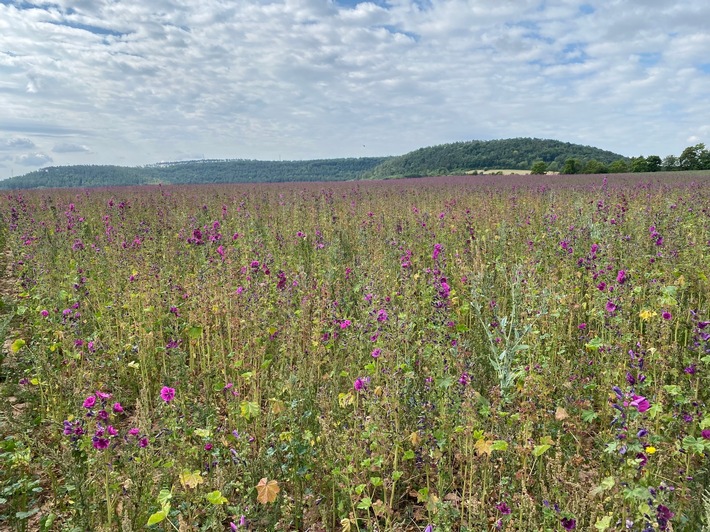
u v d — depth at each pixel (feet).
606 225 27.07
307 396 13.85
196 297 20.04
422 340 15.60
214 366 16.51
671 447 10.84
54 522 10.85
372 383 14.05
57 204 59.41
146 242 30.89
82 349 16.76
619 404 9.36
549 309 16.69
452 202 48.24
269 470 11.58
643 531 8.66
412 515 11.58
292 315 17.93
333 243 30.86
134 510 10.46
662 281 18.86
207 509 10.14
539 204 47.29
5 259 38.22
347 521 10.46
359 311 20.18
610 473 10.87
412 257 27.66
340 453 11.50
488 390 14.58
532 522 9.43
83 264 27.73
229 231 37.58
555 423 12.40
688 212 33.19
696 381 12.37
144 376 17.07
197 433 11.60
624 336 14.08
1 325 18.10
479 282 18.60
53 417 14.42
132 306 20.62
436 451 11.34
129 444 11.21
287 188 91.56
